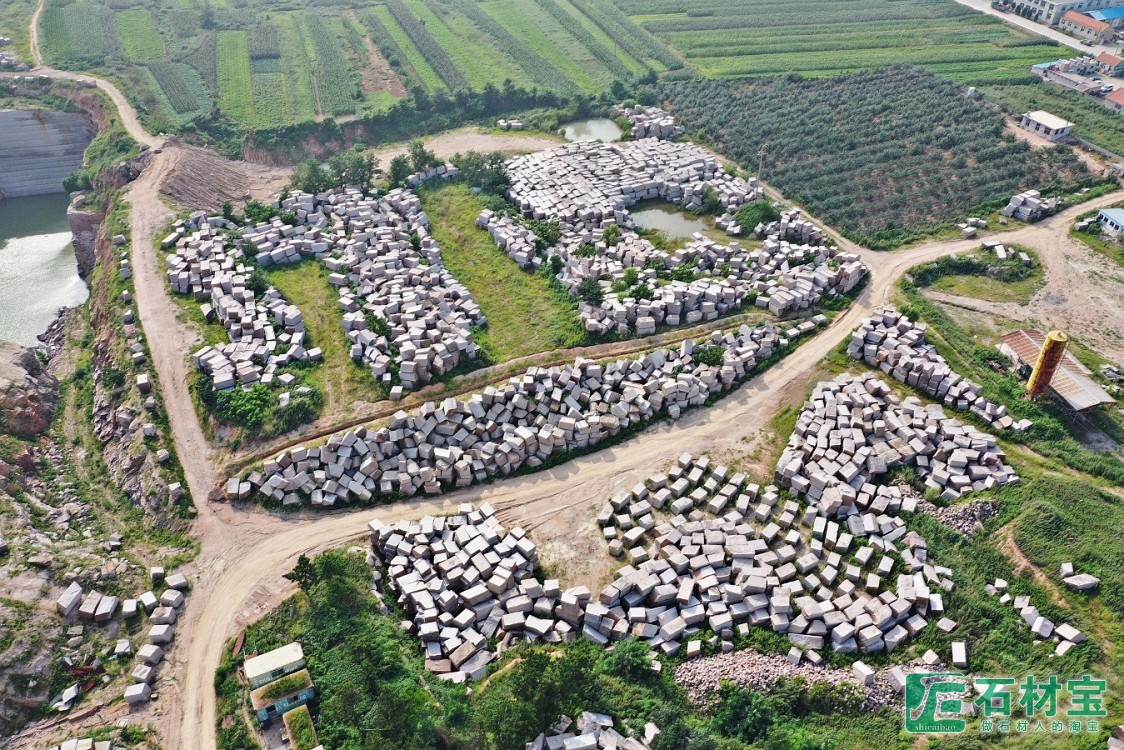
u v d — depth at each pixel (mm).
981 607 62844
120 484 77250
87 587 65312
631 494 74125
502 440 78562
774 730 55156
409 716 53094
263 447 77125
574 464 77938
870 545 68375
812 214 113875
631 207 116062
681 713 57250
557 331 90312
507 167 122688
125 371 85438
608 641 63281
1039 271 102062
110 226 106812
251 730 55812
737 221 110188
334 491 74000
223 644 62094
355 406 80750
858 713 57719
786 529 71062
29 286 116250
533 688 52812
